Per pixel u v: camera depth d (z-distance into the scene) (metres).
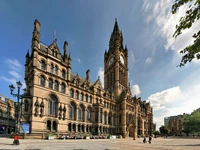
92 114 69.12
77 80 65.88
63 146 26.66
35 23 50.91
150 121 126.94
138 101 110.81
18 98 28.86
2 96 88.75
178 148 29.66
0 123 77.69
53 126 49.41
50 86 51.00
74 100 60.88
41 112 45.56
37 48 48.88
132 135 92.31
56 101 52.06
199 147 32.06
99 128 69.19
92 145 30.09
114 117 86.31
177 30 7.73
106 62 112.94
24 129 41.38
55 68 54.28
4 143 26.80
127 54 115.25
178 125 187.88
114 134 82.62
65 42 61.72
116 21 119.88
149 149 26.81
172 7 7.52
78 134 58.03
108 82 107.50
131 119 92.38
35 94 45.34
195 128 104.94
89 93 69.94
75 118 59.91
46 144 29.05
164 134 161.88
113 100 87.56
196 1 6.65
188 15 7.27
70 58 61.00
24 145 25.66
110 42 115.06
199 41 7.39
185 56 8.08
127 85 107.50
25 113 43.66
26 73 57.56
